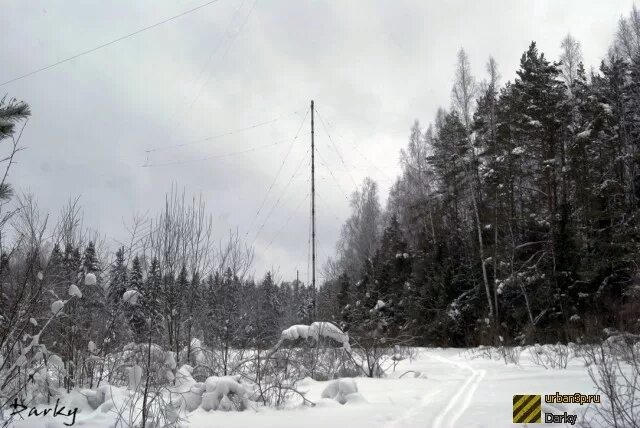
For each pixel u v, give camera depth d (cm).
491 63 3103
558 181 2673
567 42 3114
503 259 2744
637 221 2245
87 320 895
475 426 662
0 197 503
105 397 734
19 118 499
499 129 2925
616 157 2548
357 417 732
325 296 2509
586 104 2742
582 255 2428
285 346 1212
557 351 1641
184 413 746
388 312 3484
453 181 3406
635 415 634
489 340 2388
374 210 4822
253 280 1224
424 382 1142
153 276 1023
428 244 3500
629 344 1343
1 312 636
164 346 1041
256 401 848
